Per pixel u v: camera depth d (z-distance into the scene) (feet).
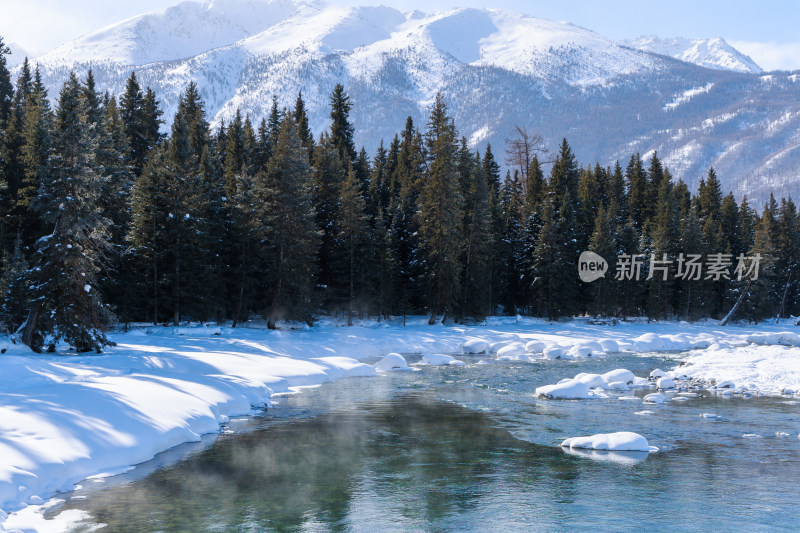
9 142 163.53
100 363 77.15
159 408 52.65
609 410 66.23
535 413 64.34
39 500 34.40
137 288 145.28
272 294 159.74
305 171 157.48
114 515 33.40
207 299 150.92
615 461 45.96
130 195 153.38
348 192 177.88
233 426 56.80
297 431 55.01
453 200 176.86
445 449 49.16
